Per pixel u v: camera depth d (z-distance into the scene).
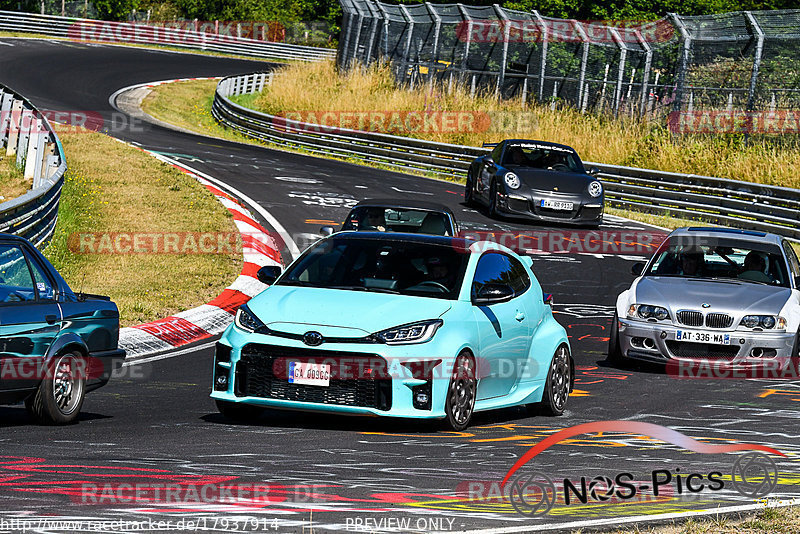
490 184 90.06
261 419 31.44
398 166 126.19
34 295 30.34
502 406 32.69
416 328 29.64
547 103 139.62
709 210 98.06
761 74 124.88
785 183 102.00
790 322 43.34
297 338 29.45
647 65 127.75
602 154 120.69
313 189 101.12
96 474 22.56
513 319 33.16
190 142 132.38
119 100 174.25
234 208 85.06
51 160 76.94
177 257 66.56
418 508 20.34
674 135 118.69
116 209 79.25
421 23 158.25
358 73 167.75
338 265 33.03
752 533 19.42
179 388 37.44
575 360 46.72
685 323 43.62
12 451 25.28
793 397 39.22
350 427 30.34
